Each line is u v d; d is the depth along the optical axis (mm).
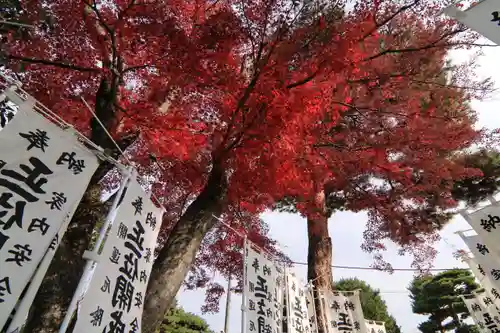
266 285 6547
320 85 6293
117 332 3549
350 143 8789
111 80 6691
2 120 3266
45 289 4062
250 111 6289
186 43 6422
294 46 6070
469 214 6125
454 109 8680
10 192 2893
